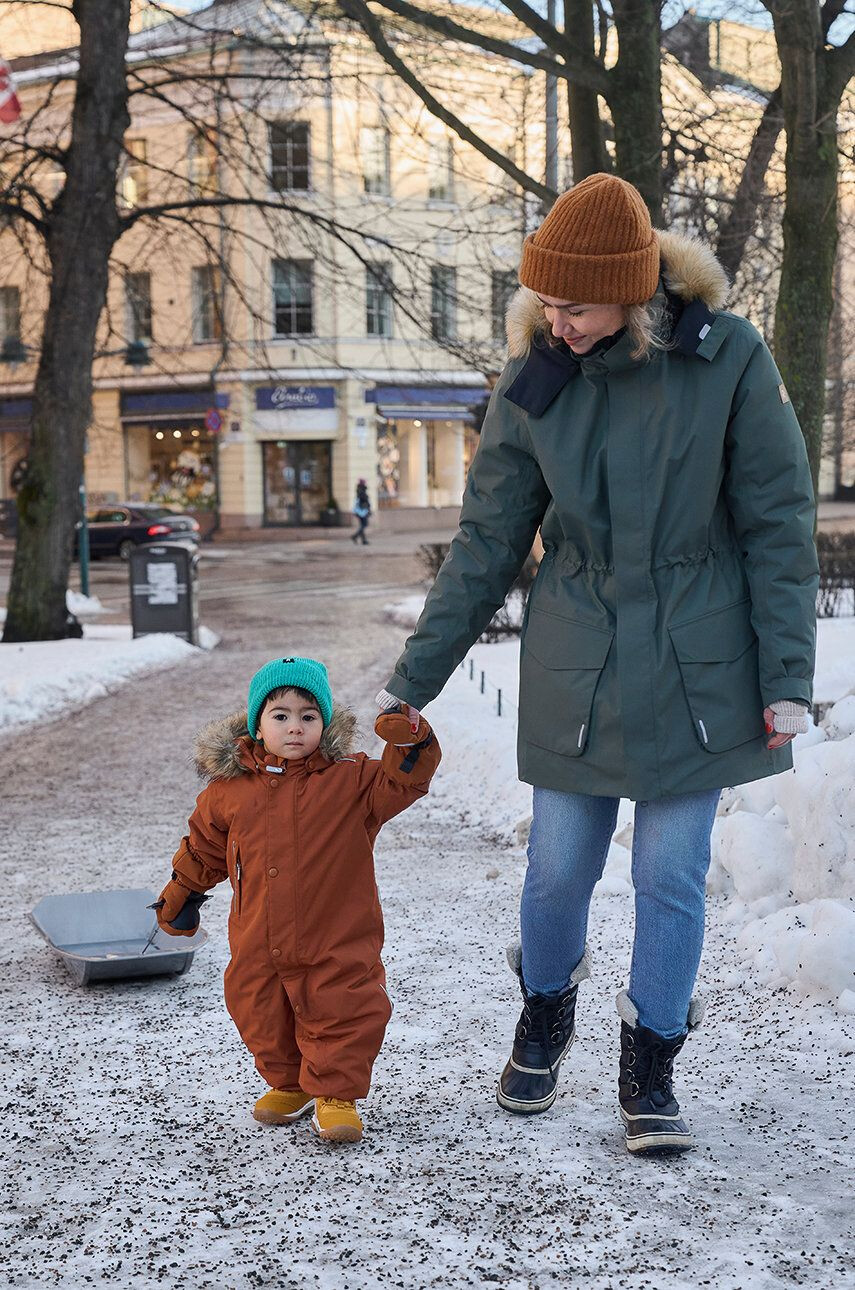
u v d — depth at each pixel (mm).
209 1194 2916
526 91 14977
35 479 17125
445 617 3100
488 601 3137
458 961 4730
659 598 2926
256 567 31562
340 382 40250
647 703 2902
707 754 2904
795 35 8031
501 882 5926
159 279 39750
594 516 2953
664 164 12969
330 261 17828
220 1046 3979
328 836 3209
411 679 3086
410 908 5512
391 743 3139
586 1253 2555
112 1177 3039
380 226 37406
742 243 12695
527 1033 3305
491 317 15117
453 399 42000
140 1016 4297
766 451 2871
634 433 2896
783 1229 2631
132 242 38688
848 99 10359
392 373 40656
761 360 2885
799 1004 3898
